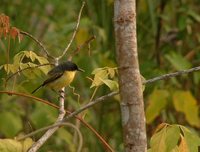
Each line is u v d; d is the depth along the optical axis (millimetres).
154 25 12477
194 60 13344
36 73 8055
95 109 13039
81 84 12289
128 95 6145
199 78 13023
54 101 11898
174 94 11672
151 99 11727
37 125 11492
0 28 7223
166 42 13508
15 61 7914
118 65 6203
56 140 12805
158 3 13305
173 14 13508
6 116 11688
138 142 6125
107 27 12180
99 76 7348
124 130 6184
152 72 11906
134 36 6164
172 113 13125
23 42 10945
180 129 6609
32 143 7098
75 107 11844
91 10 12430
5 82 7914
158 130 6652
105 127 13031
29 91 9234
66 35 12367
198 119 11734
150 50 13273
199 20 12836
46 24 14289
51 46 12539
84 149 12289
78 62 11844
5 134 11617
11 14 13773
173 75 6828
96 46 12234
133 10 6164
